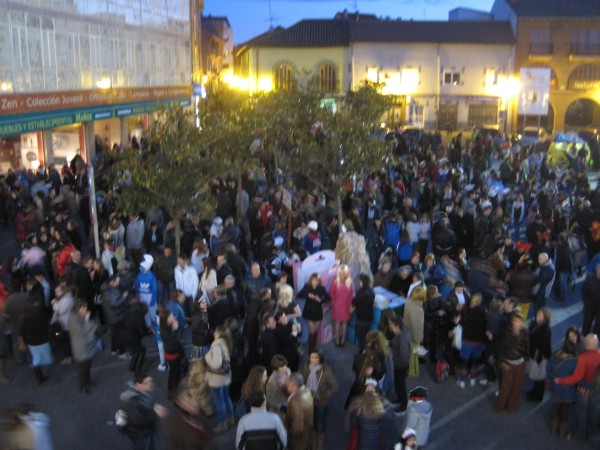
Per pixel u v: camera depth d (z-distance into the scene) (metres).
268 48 44.50
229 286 10.46
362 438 7.07
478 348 9.80
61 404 9.36
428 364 10.72
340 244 12.68
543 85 40.75
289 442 7.29
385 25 45.34
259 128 18.05
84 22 22.67
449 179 21.05
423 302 10.41
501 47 44.19
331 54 44.34
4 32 17.61
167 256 12.44
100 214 16.77
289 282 12.33
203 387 8.72
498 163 31.92
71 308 9.61
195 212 13.98
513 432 8.86
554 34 44.06
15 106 18.11
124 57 26.52
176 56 33.62
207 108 17.62
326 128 15.81
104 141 28.91
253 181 18.95
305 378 8.09
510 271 12.57
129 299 10.41
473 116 44.78
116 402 9.43
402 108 44.72
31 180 19.33
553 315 12.97
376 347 8.38
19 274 12.22
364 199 18.16
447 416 9.23
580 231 16.06
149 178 12.52
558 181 22.62
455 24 45.66
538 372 9.44
